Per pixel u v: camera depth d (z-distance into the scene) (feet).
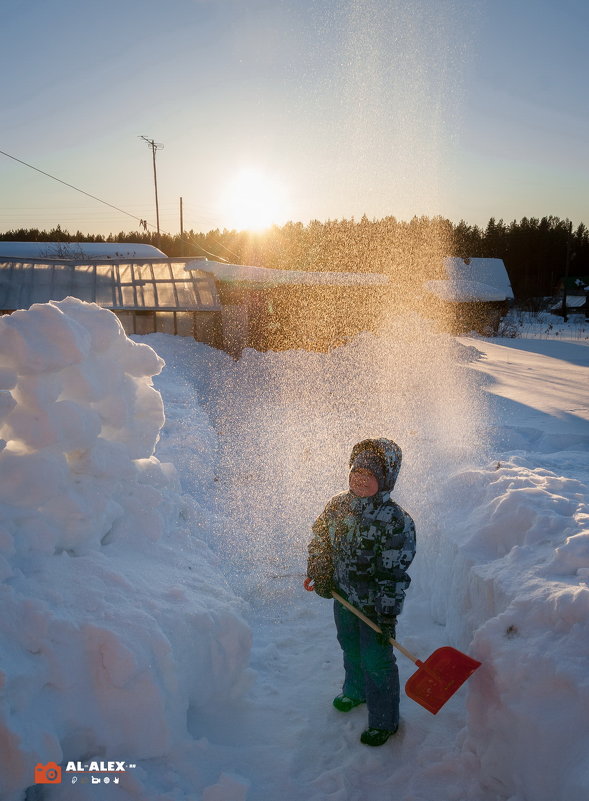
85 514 9.36
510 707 7.43
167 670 8.07
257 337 51.13
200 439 22.89
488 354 70.64
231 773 7.84
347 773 8.32
